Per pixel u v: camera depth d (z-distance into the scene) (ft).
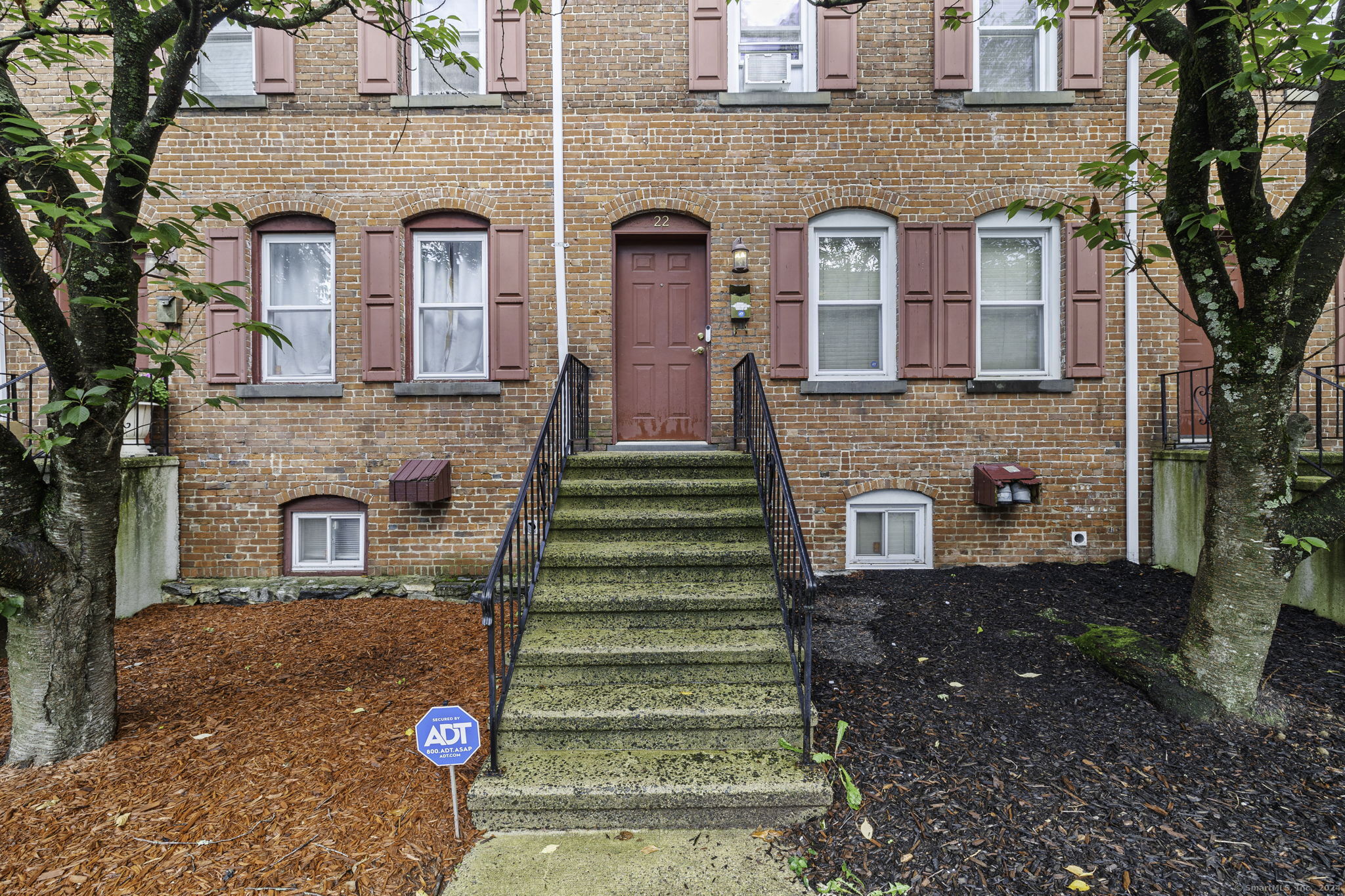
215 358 19.39
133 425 18.53
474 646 15.37
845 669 12.92
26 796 9.41
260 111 19.52
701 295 20.68
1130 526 19.62
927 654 13.57
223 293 9.64
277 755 10.47
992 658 13.29
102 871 7.96
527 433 19.83
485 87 19.90
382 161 19.62
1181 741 10.22
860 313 20.58
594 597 12.57
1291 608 15.19
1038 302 20.27
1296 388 10.47
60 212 7.97
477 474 19.76
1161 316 19.65
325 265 20.31
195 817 8.96
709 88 19.65
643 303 20.67
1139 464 19.77
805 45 20.20
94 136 8.88
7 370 19.06
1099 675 12.35
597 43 19.67
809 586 9.82
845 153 19.74
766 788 9.12
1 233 8.80
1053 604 16.26
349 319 19.70
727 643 11.82
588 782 9.29
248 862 8.16
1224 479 10.82
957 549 19.92
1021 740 10.39
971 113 19.71
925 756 10.03
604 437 19.93
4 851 8.27
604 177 19.77
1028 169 19.66
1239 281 20.43
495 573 10.36
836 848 8.50
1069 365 19.67
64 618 10.42
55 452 10.36
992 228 20.07
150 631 16.52
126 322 10.49
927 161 19.71
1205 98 9.87
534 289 19.86
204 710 12.07
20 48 19.11
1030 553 19.89
